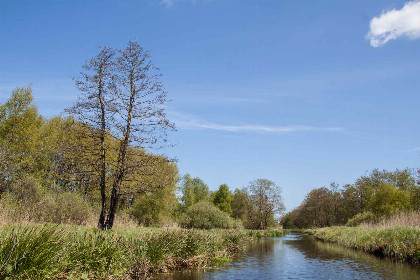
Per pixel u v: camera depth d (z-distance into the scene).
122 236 11.06
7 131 32.03
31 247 6.45
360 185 61.78
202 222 36.12
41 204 18.97
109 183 19.00
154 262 11.53
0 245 6.09
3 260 5.88
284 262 16.16
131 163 17.91
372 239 19.95
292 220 103.44
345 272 12.75
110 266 8.91
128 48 18.61
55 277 6.68
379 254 17.89
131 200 37.31
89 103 17.55
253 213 72.00
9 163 25.34
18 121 32.25
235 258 18.02
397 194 40.09
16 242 6.22
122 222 23.31
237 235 24.64
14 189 22.33
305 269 13.75
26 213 15.63
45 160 33.38
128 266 10.11
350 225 46.94
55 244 7.04
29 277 6.04
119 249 9.69
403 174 52.62
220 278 11.45
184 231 15.52
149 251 11.54
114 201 17.52
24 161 30.39
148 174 18.59
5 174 24.39
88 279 7.81
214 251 17.41
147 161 18.16
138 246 11.20
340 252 20.55
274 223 74.12
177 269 12.80
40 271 6.27
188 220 36.44
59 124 34.50
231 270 13.34
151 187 19.16
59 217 19.00
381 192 41.53
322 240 35.56
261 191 70.69
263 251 22.47
